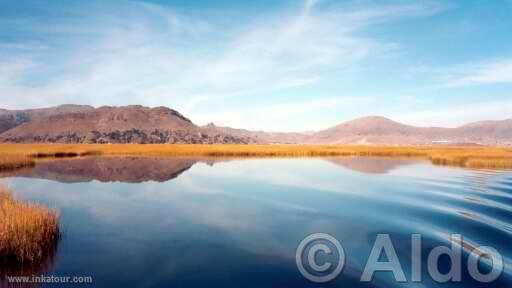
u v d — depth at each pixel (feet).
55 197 67.05
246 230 45.47
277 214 54.54
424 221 50.16
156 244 39.32
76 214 53.31
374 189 78.33
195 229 45.57
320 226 47.57
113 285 28.60
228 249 37.99
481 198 67.51
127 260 34.24
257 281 29.86
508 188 79.10
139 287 28.37
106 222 48.60
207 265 33.27
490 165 133.08
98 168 124.16
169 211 56.08
